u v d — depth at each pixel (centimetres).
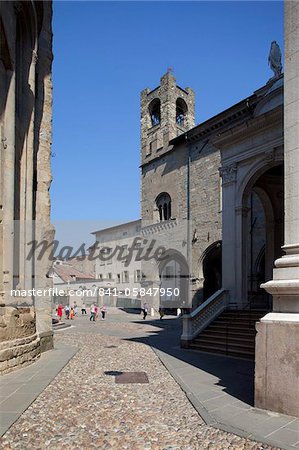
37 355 1025
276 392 571
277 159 1360
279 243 1712
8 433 500
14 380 788
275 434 487
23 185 1035
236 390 719
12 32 912
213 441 473
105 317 3062
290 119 642
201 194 2822
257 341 605
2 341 857
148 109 3725
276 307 609
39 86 1280
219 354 1172
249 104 2436
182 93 3647
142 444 464
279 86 1403
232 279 1468
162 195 3300
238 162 1512
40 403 639
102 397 681
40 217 1213
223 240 1533
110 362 1041
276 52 1705
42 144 1266
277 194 1727
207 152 2809
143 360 1081
